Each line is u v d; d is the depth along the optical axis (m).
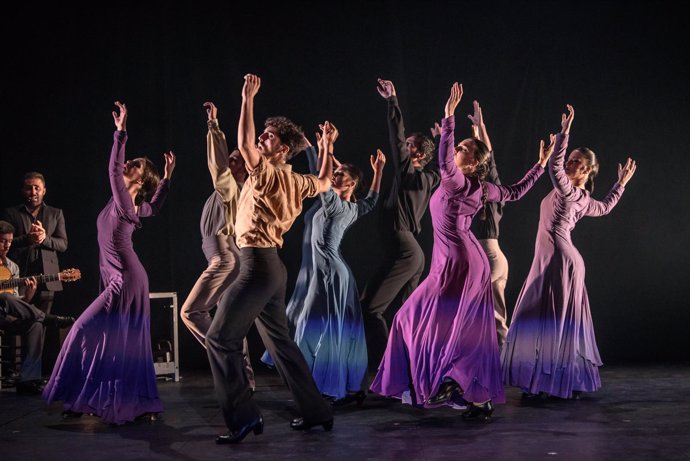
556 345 4.96
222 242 5.15
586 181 5.33
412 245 5.36
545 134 7.18
